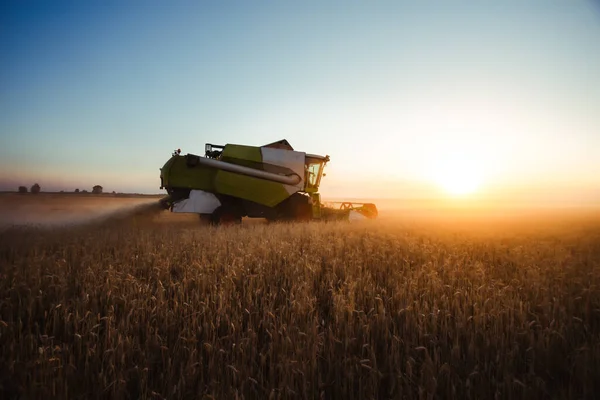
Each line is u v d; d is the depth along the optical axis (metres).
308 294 5.55
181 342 4.15
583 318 4.94
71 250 8.80
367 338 4.29
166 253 8.47
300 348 3.86
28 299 5.20
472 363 3.78
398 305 5.17
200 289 5.90
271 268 7.07
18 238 10.75
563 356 3.94
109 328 4.14
